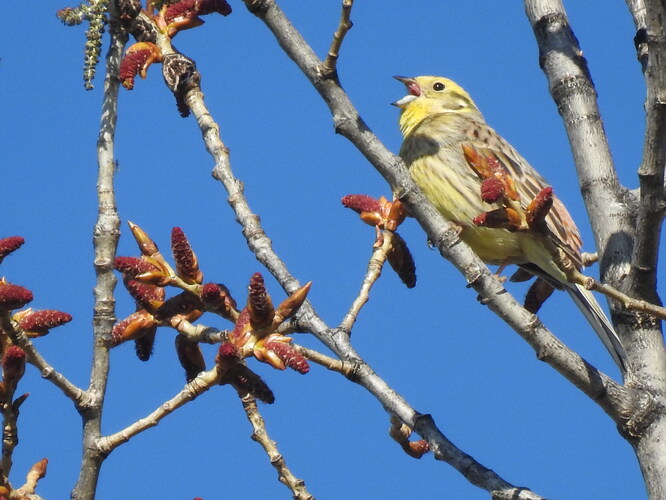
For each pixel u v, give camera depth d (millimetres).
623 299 7387
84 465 6773
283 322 7645
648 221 8297
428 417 7766
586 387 8156
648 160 7941
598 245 9688
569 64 10461
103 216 7770
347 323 8383
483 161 7500
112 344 7492
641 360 8742
